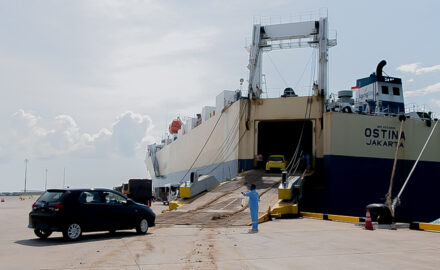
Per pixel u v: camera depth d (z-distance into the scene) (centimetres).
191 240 1122
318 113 3253
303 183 2817
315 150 3212
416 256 838
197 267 725
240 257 831
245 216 1775
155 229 1457
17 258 822
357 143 3045
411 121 3206
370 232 1307
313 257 830
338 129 3019
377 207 1444
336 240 1102
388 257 826
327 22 3459
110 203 1219
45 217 1105
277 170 3192
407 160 3153
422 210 3152
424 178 3189
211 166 4147
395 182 3086
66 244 1050
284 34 3534
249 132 3406
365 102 3409
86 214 1147
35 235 1288
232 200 2245
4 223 1792
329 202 2927
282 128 3766
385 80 3575
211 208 2083
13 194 14925
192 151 5050
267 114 3391
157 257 834
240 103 3438
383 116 3142
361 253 878
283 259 807
